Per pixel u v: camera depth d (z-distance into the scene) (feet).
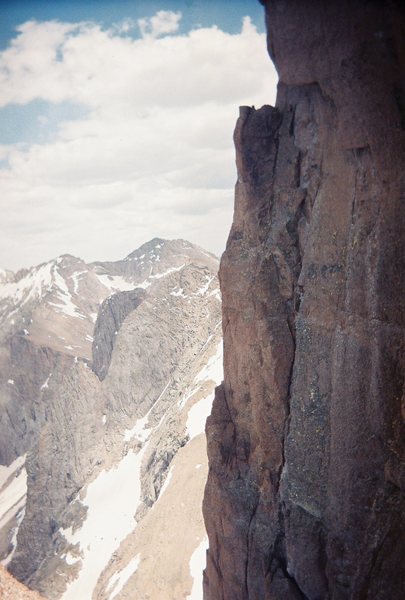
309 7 81.87
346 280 84.38
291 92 99.66
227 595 112.88
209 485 114.93
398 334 76.59
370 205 79.71
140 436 629.10
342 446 86.22
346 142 80.64
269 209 104.27
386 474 80.89
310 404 94.32
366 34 75.77
